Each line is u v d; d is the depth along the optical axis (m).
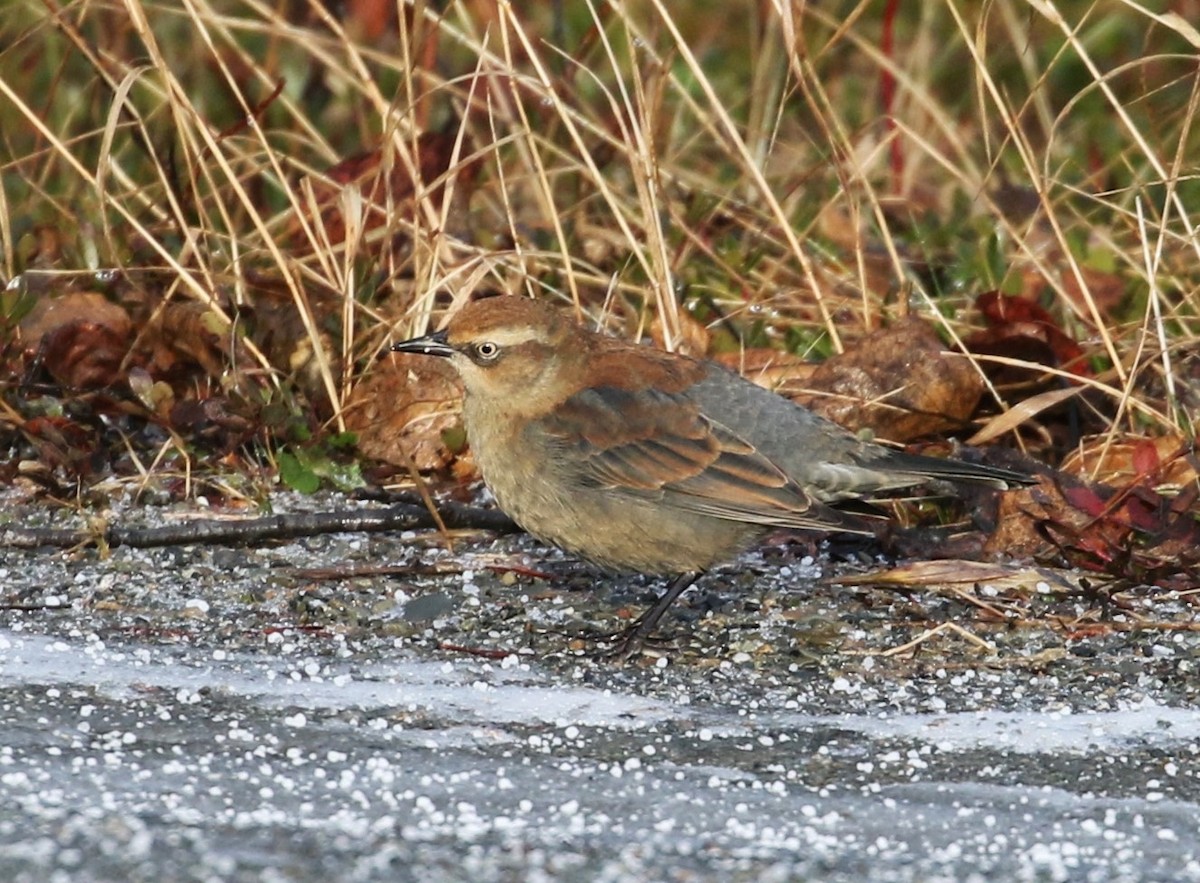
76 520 11.84
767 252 15.20
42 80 17.34
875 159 16.09
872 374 12.97
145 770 7.93
